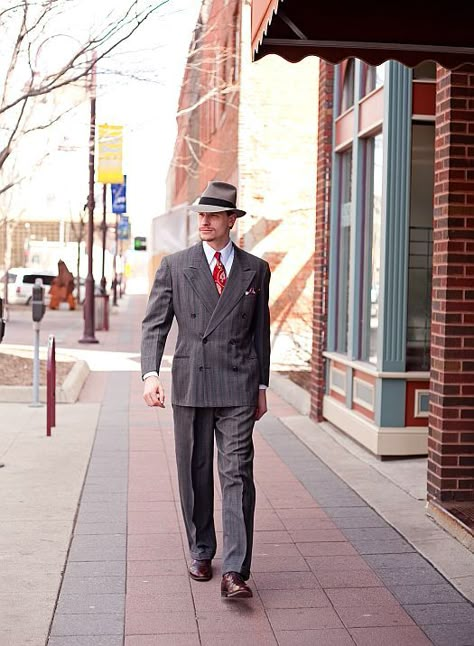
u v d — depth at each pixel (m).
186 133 27.89
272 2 5.09
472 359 6.56
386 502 7.02
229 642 4.42
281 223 18.38
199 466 5.20
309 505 6.96
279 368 16.36
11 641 4.39
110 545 5.91
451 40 5.84
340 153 10.60
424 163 8.62
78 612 4.78
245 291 5.08
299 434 9.94
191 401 5.03
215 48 15.83
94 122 15.05
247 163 18.38
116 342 23.05
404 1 5.38
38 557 5.66
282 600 4.97
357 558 5.70
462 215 6.51
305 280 18.16
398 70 8.44
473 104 6.48
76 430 10.10
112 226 51.12
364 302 9.48
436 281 6.73
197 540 5.27
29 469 8.12
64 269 37.94
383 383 8.52
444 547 5.88
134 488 7.46
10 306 38.81
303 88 18.41
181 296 5.10
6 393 12.00
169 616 4.73
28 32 11.99
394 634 4.53
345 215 10.38
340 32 5.73
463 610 4.85
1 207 32.66
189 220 33.06
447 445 6.56
